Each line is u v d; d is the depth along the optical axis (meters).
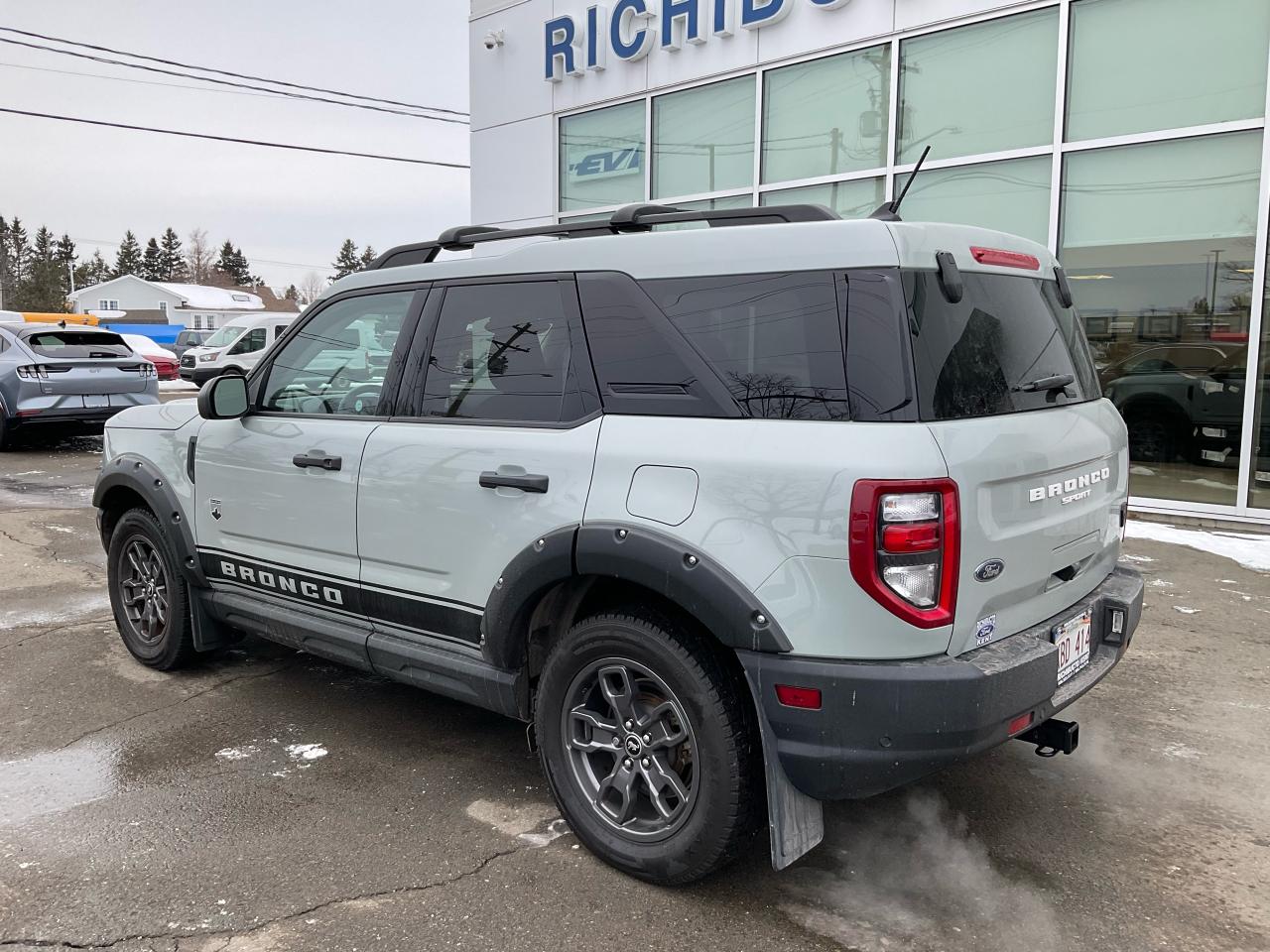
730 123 10.43
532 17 12.12
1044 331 3.02
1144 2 7.77
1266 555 6.82
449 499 3.17
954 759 2.40
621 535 2.69
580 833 2.96
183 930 2.59
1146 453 8.27
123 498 4.77
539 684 3.04
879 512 2.31
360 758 3.69
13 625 5.41
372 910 2.69
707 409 2.66
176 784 3.45
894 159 9.22
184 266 116.12
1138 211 8.02
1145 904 2.74
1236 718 4.07
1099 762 3.69
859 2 9.21
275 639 4.00
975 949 2.53
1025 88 8.42
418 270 3.55
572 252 3.08
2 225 102.12
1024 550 2.62
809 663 2.41
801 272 2.58
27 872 2.87
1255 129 7.43
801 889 2.81
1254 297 7.56
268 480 3.84
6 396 12.39
